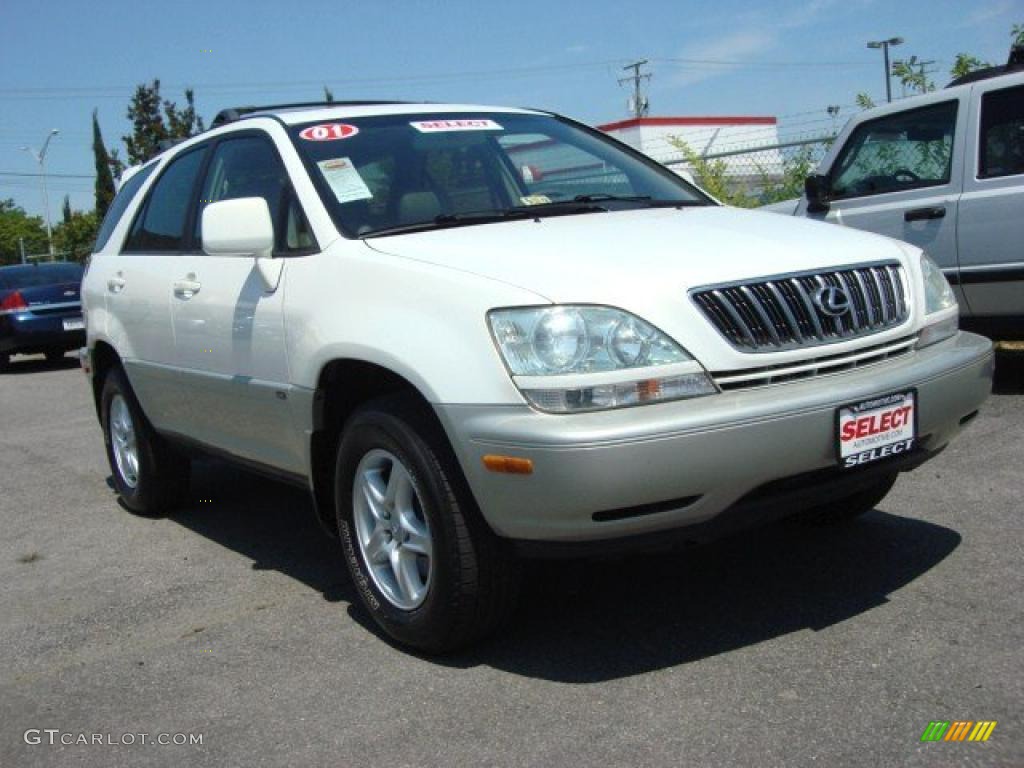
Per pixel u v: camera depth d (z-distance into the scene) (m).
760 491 3.19
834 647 3.35
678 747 2.83
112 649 3.87
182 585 4.52
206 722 3.22
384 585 3.66
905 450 3.39
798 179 11.89
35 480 6.88
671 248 3.39
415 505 3.52
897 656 3.24
